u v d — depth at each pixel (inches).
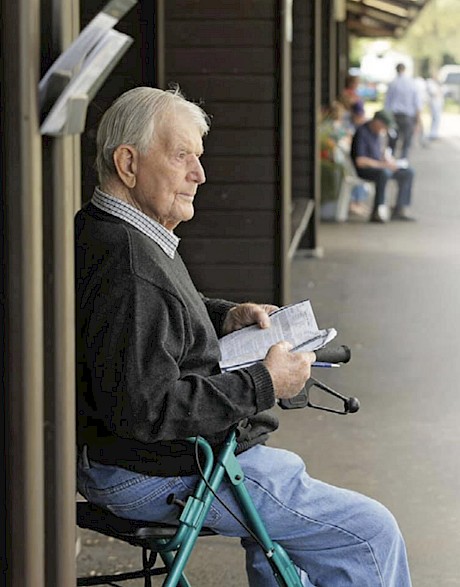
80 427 150.3
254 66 391.2
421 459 292.8
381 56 2527.1
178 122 150.6
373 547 155.6
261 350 157.6
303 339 157.9
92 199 154.1
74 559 134.0
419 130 1658.5
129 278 143.3
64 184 127.6
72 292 131.0
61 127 124.8
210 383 144.8
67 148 128.4
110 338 141.9
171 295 144.4
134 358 140.9
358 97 1006.4
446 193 1011.3
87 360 144.6
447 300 515.2
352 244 694.5
